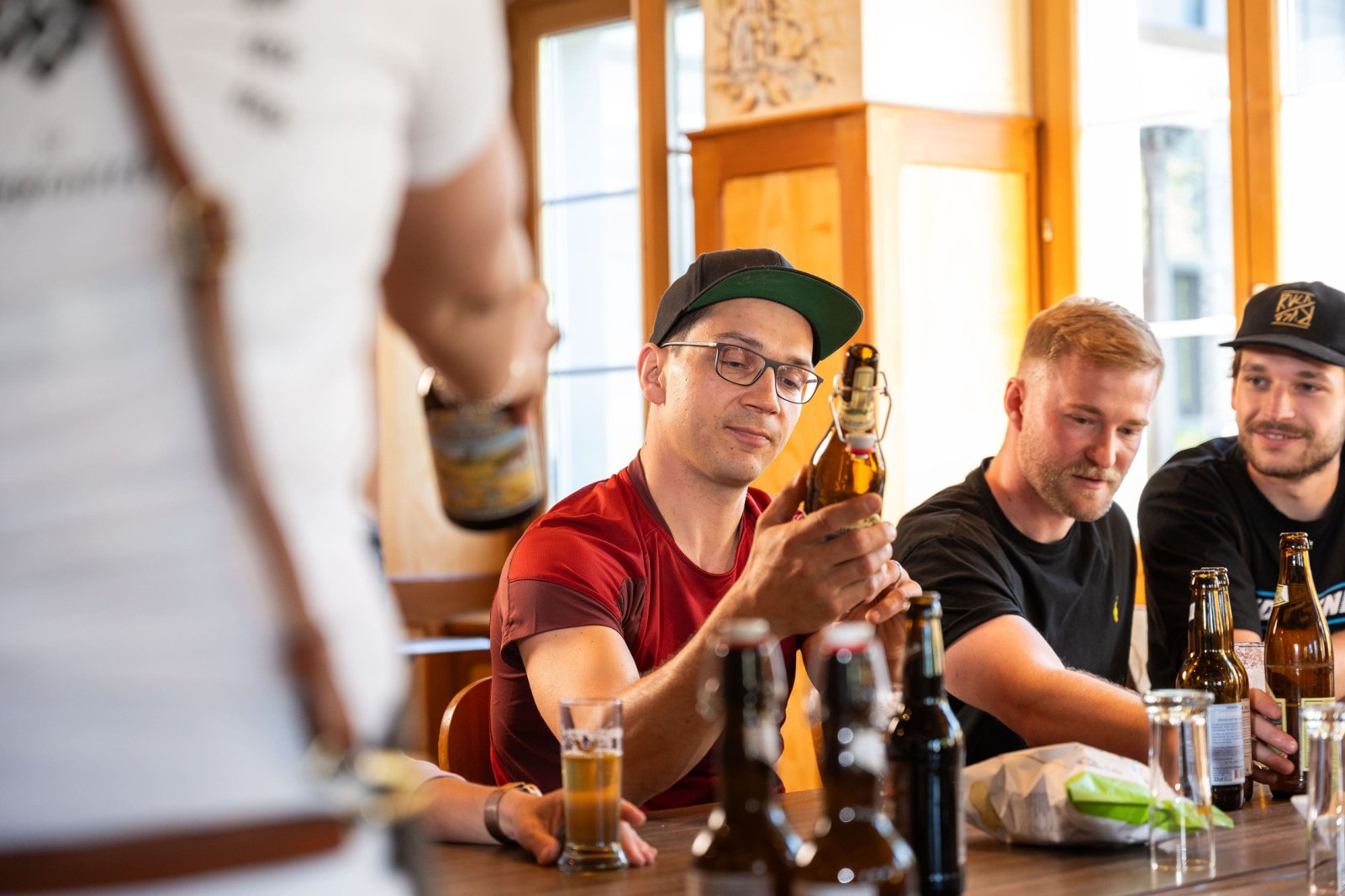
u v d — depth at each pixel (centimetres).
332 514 69
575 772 132
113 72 64
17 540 62
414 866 70
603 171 455
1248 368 242
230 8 66
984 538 209
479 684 198
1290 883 127
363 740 67
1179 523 237
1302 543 188
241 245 65
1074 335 212
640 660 190
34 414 62
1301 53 349
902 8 372
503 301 90
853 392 134
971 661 191
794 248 378
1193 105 369
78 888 61
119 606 62
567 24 456
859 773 84
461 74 77
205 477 63
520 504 119
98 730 62
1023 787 139
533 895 122
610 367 459
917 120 371
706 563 198
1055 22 394
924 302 373
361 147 69
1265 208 353
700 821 157
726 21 390
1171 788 131
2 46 64
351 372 71
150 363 63
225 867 62
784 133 378
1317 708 125
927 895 118
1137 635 355
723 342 191
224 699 63
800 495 154
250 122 65
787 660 202
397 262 84
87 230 63
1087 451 211
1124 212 384
